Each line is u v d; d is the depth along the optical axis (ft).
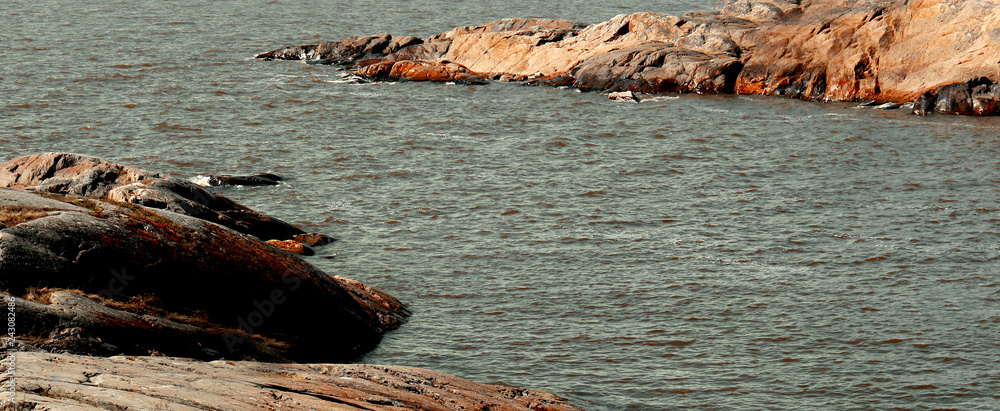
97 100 220.64
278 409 55.21
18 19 368.27
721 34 256.11
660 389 83.41
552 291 107.86
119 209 85.30
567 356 90.43
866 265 115.96
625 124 205.98
